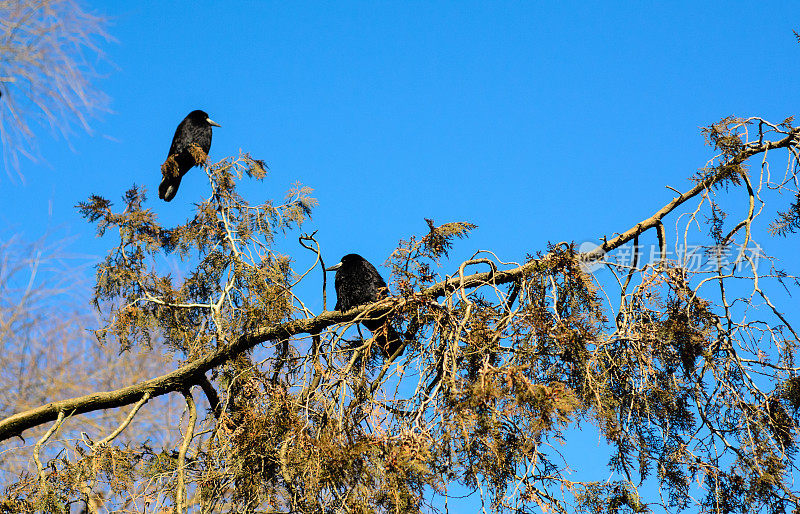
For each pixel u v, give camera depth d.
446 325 8.62
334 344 9.52
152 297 11.45
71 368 17.45
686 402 8.95
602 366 8.69
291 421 8.84
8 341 17.19
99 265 11.51
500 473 7.63
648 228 11.16
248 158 12.23
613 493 7.98
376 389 8.57
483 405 7.49
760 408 8.78
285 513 8.77
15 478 13.20
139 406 11.16
